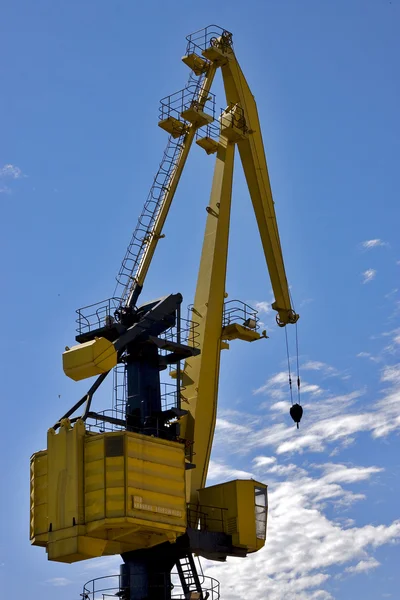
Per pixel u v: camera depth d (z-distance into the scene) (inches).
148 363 1649.9
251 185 1861.5
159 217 1723.7
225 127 1835.6
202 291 1760.6
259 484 1701.5
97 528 1460.4
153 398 1632.6
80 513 1475.1
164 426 1626.5
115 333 1628.9
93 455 1499.8
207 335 1728.6
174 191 1744.6
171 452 1539.1
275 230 1872.5
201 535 1610.5
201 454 1681.8
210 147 1827.0
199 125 1795.0
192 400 1699.1
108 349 1560.0
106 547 1557.6
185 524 1519.4
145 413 1614.2
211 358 1726.1
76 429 1519.4
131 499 1466.5
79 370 1556.3
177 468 1537.9
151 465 1507.1
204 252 1787.6
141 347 1647.4
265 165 1875.0
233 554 1654.8
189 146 1776.6
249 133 1843.0
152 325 1647.4
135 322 1654.8
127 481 1472.7
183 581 1594.5
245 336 1768.0
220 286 1768.0
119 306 1662.2
